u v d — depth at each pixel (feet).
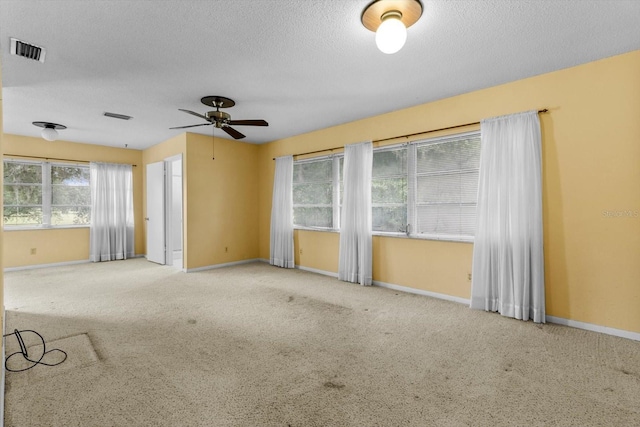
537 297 10.23
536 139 10.32
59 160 19.56
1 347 5.83
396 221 14.46
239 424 5.57
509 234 10.81
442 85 11.22
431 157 13.30
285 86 11.14
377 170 15.11
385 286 14.71
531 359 7.87
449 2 6.64
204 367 7.48
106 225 21.07
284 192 19.07
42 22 7.24
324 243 17.49
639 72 8.84
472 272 11.67
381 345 8.66
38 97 11.91
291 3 6.66
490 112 11.43
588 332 9.48
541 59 9.32
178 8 6.79
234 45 8.36
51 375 7.09
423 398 6.31
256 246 21.35
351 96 12.21
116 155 21.86
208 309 11.59
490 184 11.22
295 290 14.12
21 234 18.42
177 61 9.21
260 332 9.53
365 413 5.87
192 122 15.47
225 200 19.53
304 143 18.17
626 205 9.09
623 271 9.15
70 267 19.13
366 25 7.32
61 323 10.12
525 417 5.76
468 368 7.45
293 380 6.95
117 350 8.31
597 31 7.84
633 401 6.21
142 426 5.53
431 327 9.90
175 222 24.99
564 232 10.04
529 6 6.82
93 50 8.52
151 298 12.89
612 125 9.25
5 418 5.66
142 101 12.43
